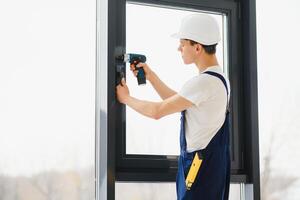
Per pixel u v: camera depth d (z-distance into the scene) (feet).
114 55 10.52
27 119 9.76
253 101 11.68
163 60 11.16
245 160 11.68
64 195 9.86
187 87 9.23
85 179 10.11
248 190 11.55
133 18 11.06
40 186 9.68
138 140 10.82
